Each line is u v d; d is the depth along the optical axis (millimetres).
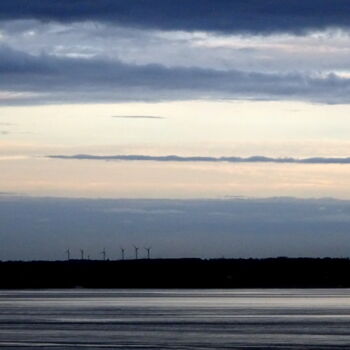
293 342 160750
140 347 153125
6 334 175750
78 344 157375
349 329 186125
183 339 166125
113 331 182875
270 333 177500
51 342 160625
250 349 150750
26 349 150375
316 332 179500
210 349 150875
